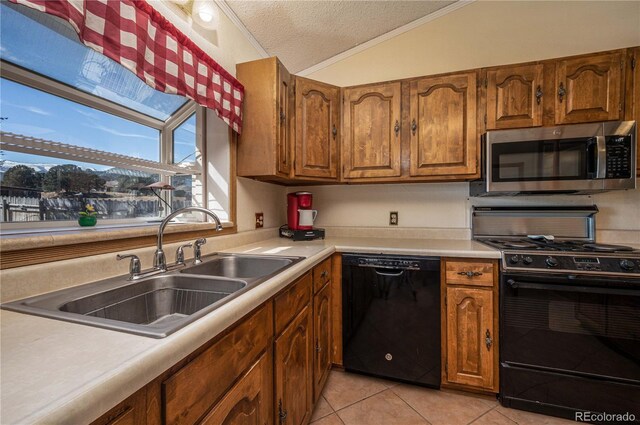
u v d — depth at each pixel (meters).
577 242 1.79
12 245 0.72
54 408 0.34
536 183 1.60
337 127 2.00
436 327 1.60
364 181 2.00
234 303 0.72
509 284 1.47
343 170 2.00
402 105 1.90
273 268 1.38
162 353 0.49
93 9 0.84
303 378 1.24
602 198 1.87
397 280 1.66
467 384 1.56
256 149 1.68
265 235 2.09
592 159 1.53
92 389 0.38
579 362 1.39
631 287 1.33
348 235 2.32
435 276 1.60
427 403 1.53
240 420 0.75
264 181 2.10
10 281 0.72
